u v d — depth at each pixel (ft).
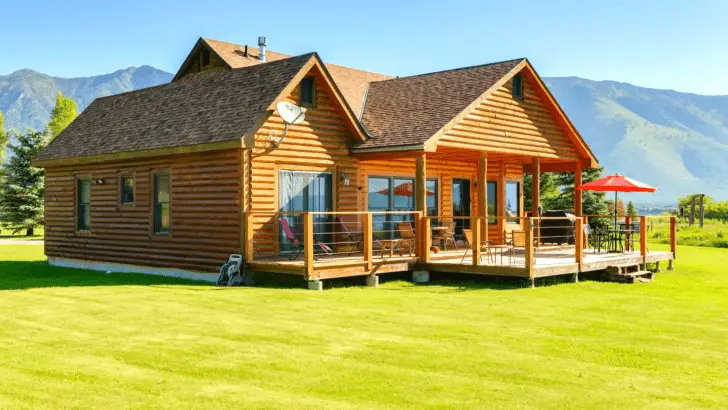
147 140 61.67
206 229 57.47
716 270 68.08
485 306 42.78
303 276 50.34
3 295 46.93
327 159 61.31
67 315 38.70
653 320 38.99
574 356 30.01
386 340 32.50
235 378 26.07
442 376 26.55
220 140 53.78
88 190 70.95
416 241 57.62
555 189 132.36
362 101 72.43
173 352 29.86
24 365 27.68
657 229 137.39
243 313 39.45
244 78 61.87
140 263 64.08
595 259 61.00
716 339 34.04
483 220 62.28
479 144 63.46
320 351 30.22
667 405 23.48
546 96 71.26
